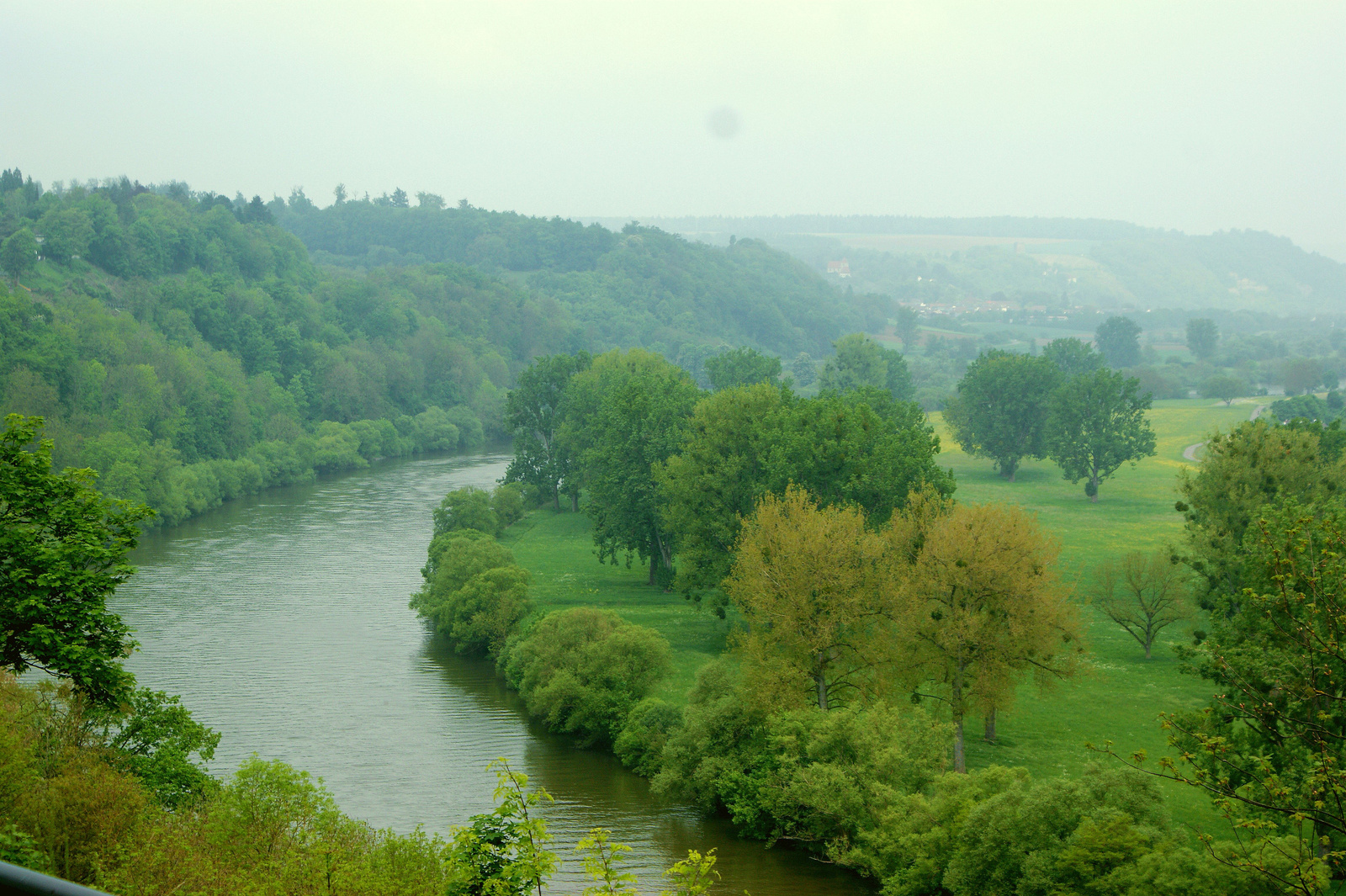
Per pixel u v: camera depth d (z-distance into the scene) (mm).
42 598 27625
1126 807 31578
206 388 143125
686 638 70000
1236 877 26359
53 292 184625
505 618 67438
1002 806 32281
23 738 26828
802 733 42156
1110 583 70312
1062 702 57500
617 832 41969
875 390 92938
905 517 53188
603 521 85438
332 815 24734
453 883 19594
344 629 73875
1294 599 21734
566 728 53188
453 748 52188
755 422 69375
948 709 50062
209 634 72188
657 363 134875
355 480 149000
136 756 31328
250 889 20172
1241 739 31000
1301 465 59188
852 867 38531
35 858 20375
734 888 36406
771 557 49406
